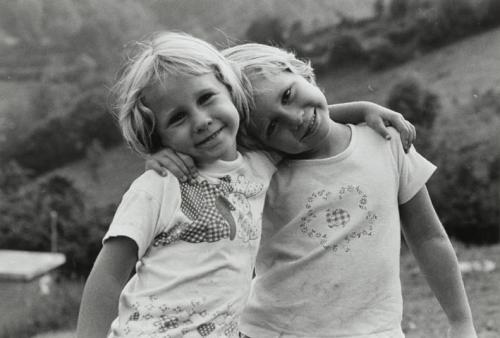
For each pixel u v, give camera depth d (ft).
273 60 6.43
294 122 6.32
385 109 6.86
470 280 23.24
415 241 7.06
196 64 5.92
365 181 6.61
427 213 6.97
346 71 56.49
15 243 37.93
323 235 6.62
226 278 5.94
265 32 59.67
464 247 28.50
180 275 5.84
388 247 6.62
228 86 6.13
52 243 37.11
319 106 6.46
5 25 68.74
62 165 59.67
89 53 65.51
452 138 36.14
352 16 59.82
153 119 5.99
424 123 38.81
